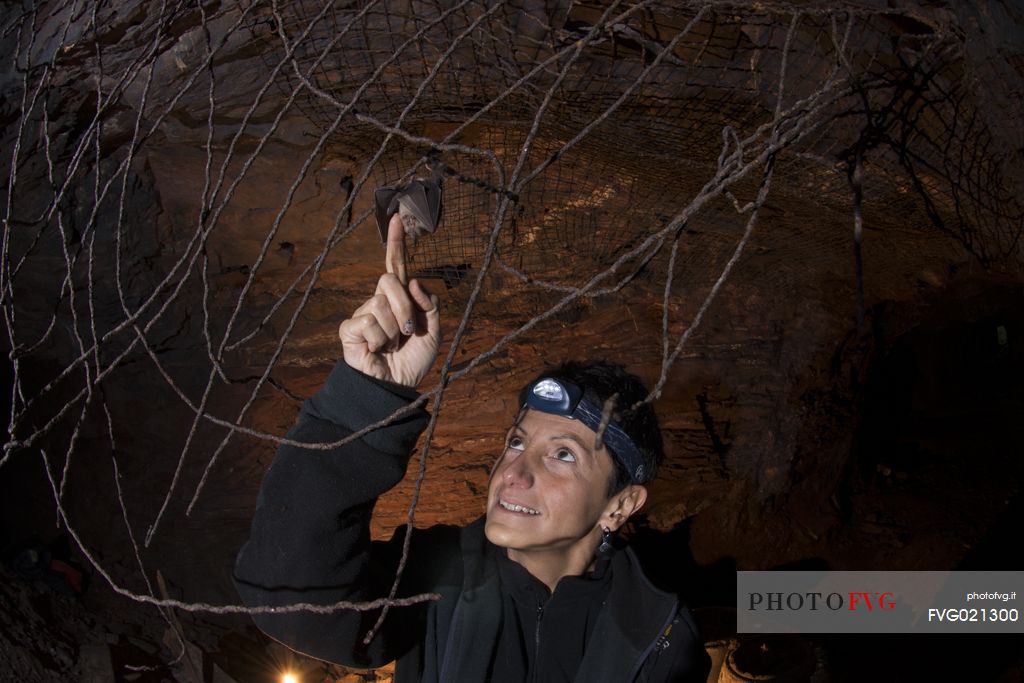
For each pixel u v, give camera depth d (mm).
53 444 6168
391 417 1201
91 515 6219
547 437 1561
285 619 1438
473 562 1639
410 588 1626
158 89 3918
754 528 7129
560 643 1601
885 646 5934
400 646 1625
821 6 2693
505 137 3971
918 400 10781
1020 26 2789
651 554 6918
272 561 1420
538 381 1602
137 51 3748
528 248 5504
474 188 4199
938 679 5535
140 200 4902
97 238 5023
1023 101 2920
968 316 8844
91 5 3506
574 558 1619
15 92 3908
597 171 4418
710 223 5074
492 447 7012
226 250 5492
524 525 1510
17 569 5461
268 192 4855
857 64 3010
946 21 2768
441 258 5125
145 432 6246
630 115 3668
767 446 7125
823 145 3148
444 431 6941
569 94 3545
